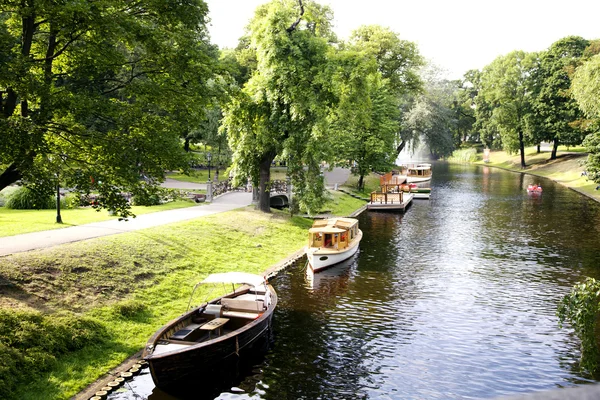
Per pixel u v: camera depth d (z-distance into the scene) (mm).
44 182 16641
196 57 20750
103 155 18562
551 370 16781
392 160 66000
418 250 33844
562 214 48125
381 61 74500
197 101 21078
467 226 42562
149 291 21359
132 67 20641
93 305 18594
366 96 40656
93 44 18156
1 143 14734
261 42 36906
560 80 86750
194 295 22484
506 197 61344
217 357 16031
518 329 20219
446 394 15242
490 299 23797
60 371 14969
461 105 141125
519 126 96812
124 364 16250
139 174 18953
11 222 28375
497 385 15781
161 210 37031
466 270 28781
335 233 31000
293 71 35281
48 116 17438
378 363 17250
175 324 17219
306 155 37219
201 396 15180
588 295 13781
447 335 19625
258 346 18453
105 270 21188
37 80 16078
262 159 39812
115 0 17297
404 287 25719
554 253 32531
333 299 23812
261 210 40156
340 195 56219
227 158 58188
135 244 24859
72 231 26359
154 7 19281
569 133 87250
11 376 13734
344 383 15883
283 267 29188
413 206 55406
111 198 18594
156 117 19688
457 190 69250
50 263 19781
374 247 34844
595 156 54906
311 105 35281
